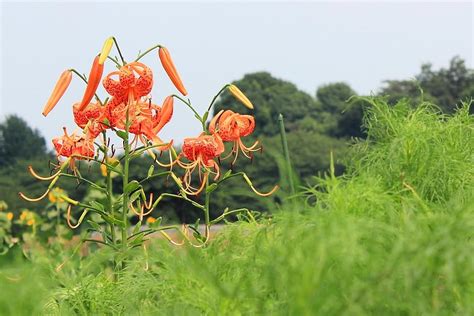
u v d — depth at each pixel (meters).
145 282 1.85
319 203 1.71
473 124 2.38
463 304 1.40
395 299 1.39
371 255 1.44
